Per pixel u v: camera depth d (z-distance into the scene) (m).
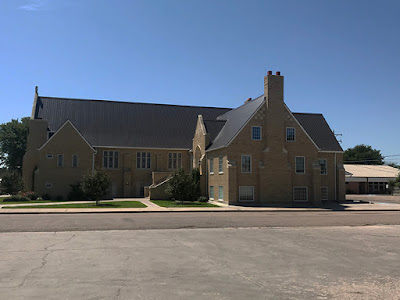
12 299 7.98
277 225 22.38
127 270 10.68
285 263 11.92
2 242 15.17
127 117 55.22
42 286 8.96
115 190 50.84
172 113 57.94
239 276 10.20
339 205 41.72
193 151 51.34
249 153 40.69
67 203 37.88
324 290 9.03
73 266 11.08
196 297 8.28
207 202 42.16
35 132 48.03
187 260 12.12
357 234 19.00
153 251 13.55
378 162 111.75
